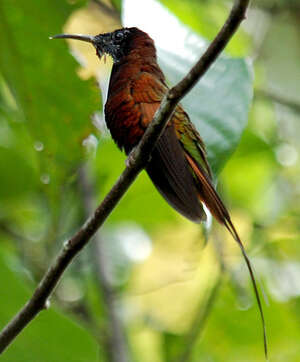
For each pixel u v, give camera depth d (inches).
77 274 462.3
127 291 499.5
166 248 516.4
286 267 489.1
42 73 326.3
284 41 578.2
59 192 344.2
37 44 320.2
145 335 491.8
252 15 570.3
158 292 499.8
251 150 485.4
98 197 475.5
